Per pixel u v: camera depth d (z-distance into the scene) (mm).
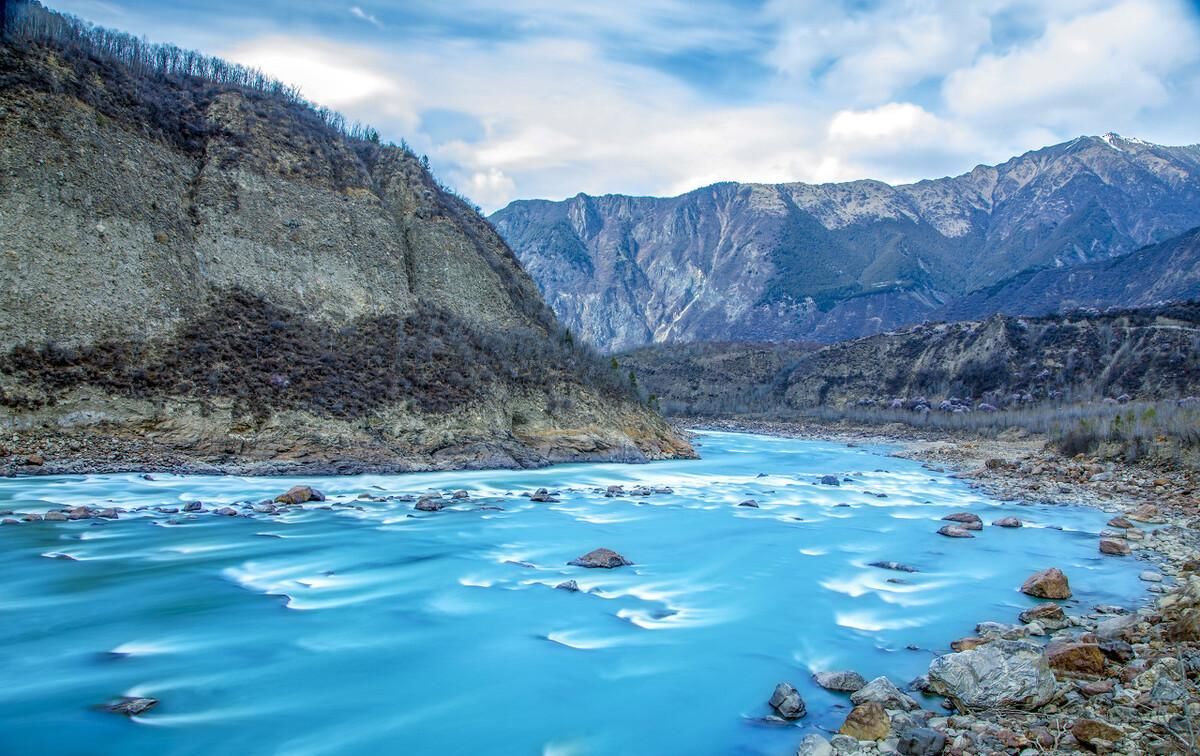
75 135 35938
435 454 36125
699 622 15367
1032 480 40156
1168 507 30781
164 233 37219
